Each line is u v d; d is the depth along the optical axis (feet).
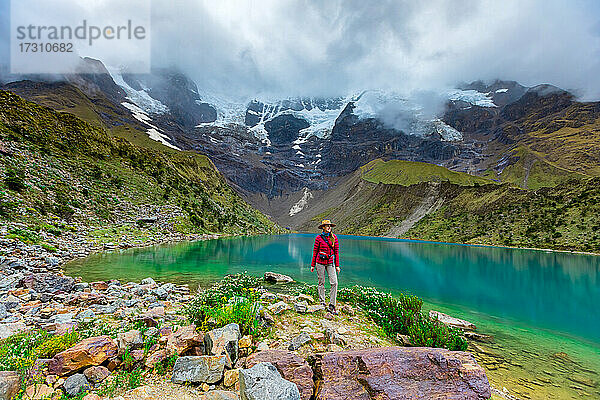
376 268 114.11
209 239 228.63
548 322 53.47
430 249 232.73
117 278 69.87
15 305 37.42
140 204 214.48
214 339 21.33
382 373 18.19
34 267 69.87
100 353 19.20
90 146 238.48
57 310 35.91
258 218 488.85
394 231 529.04
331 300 38.60
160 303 42.09
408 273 103.86
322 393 17.03
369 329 34.55
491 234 348.18
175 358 20.40
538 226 309.22
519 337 44.68
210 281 70.13
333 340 28.50
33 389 16.24
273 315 34.53
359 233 588.09
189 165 448.65
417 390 17.31
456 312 58.03
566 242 258.98
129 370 19.56
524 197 390.21
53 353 19.60
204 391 17.76
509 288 84.69
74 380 17.03
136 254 118.01
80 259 98.63
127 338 21.42
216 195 422.00
